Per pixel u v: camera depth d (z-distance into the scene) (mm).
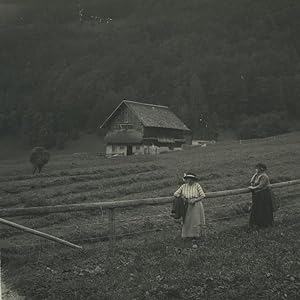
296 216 14953
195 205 11672
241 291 7582
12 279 8430
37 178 31750
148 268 9008
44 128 140250
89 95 165500
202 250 10375
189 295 7500
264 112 154625
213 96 164250
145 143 72875
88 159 54000
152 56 197375
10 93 169125
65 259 10172
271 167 32656
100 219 17188
